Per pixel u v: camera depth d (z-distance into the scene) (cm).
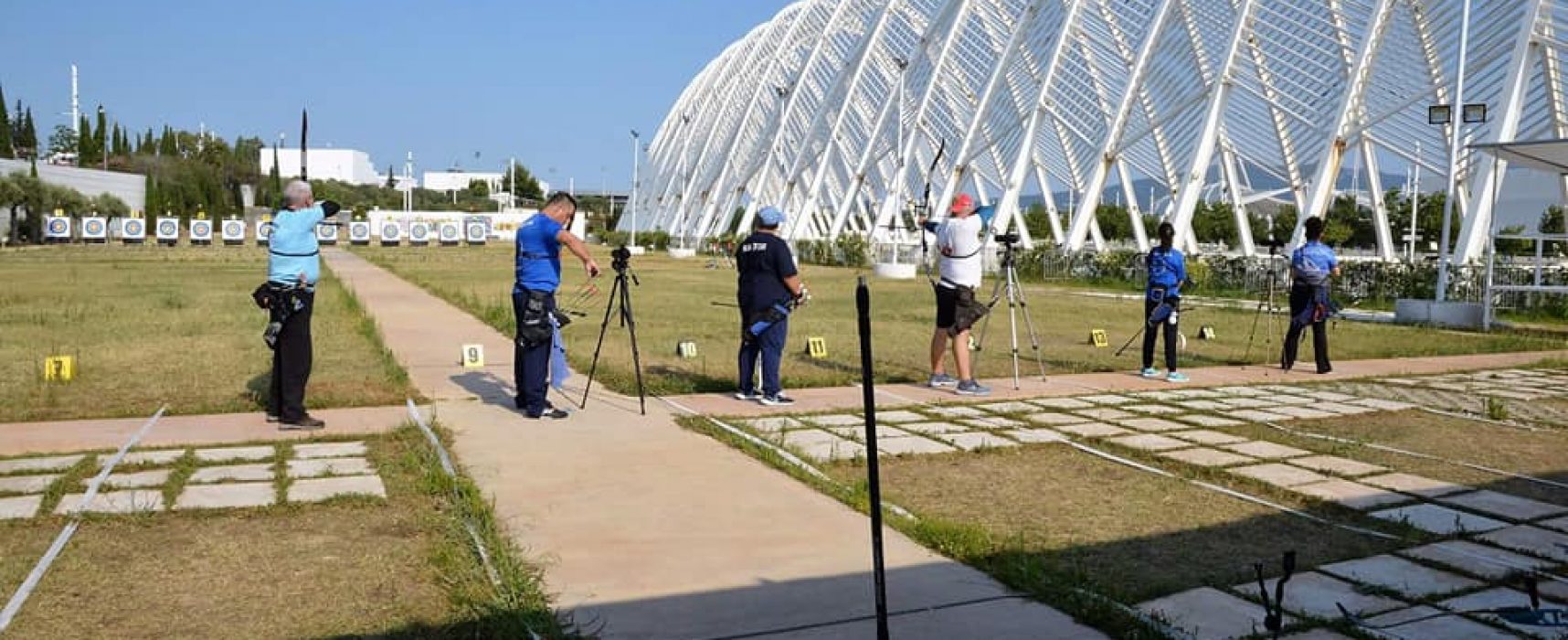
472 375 1073
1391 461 738
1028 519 578
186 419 803
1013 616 423
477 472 648
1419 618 425
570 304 2152
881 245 4519
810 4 6200
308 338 776
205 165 11412
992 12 4588
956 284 1009
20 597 425
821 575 469
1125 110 3562
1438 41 2956
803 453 715
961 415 891
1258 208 6719
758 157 6172
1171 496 634
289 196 772
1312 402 1001
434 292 2298
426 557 489
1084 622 418
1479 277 2183
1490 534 552
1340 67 3225
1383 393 1072
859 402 944
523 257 840
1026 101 4422
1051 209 5306
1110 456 736
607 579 460
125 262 3638
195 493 587
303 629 402
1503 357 1448
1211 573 486
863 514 570
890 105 4916
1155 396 1027
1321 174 2833
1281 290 2719
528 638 387
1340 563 500
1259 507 610
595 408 888
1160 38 3559
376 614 419
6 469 630
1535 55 2395
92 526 527
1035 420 874
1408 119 3159
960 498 621
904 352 1369
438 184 17100
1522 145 1636
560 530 531
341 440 736
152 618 412
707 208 6681
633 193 7506
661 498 595
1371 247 6291
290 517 550
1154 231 4969
